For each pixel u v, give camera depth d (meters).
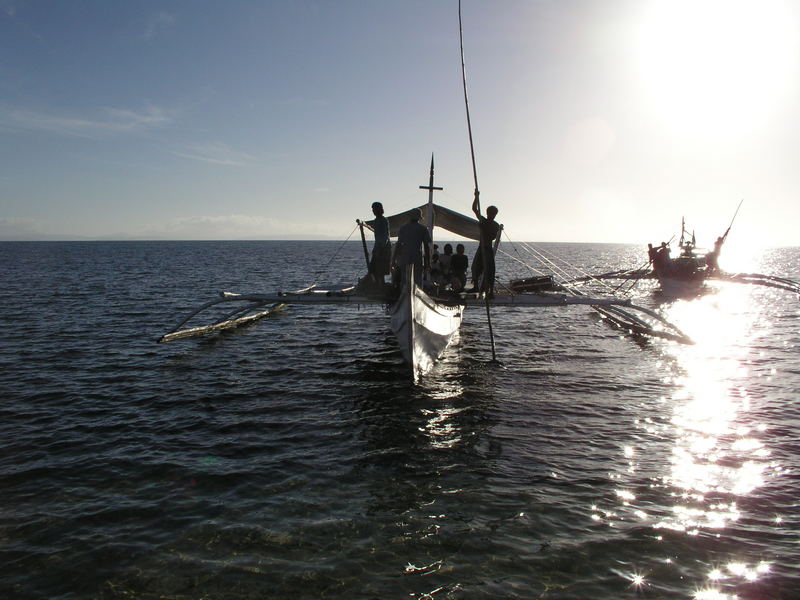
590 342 14.89
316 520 5.00
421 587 4.00
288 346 13.91
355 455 6.60
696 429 7.57
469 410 8.49
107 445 6.90
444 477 5.96
